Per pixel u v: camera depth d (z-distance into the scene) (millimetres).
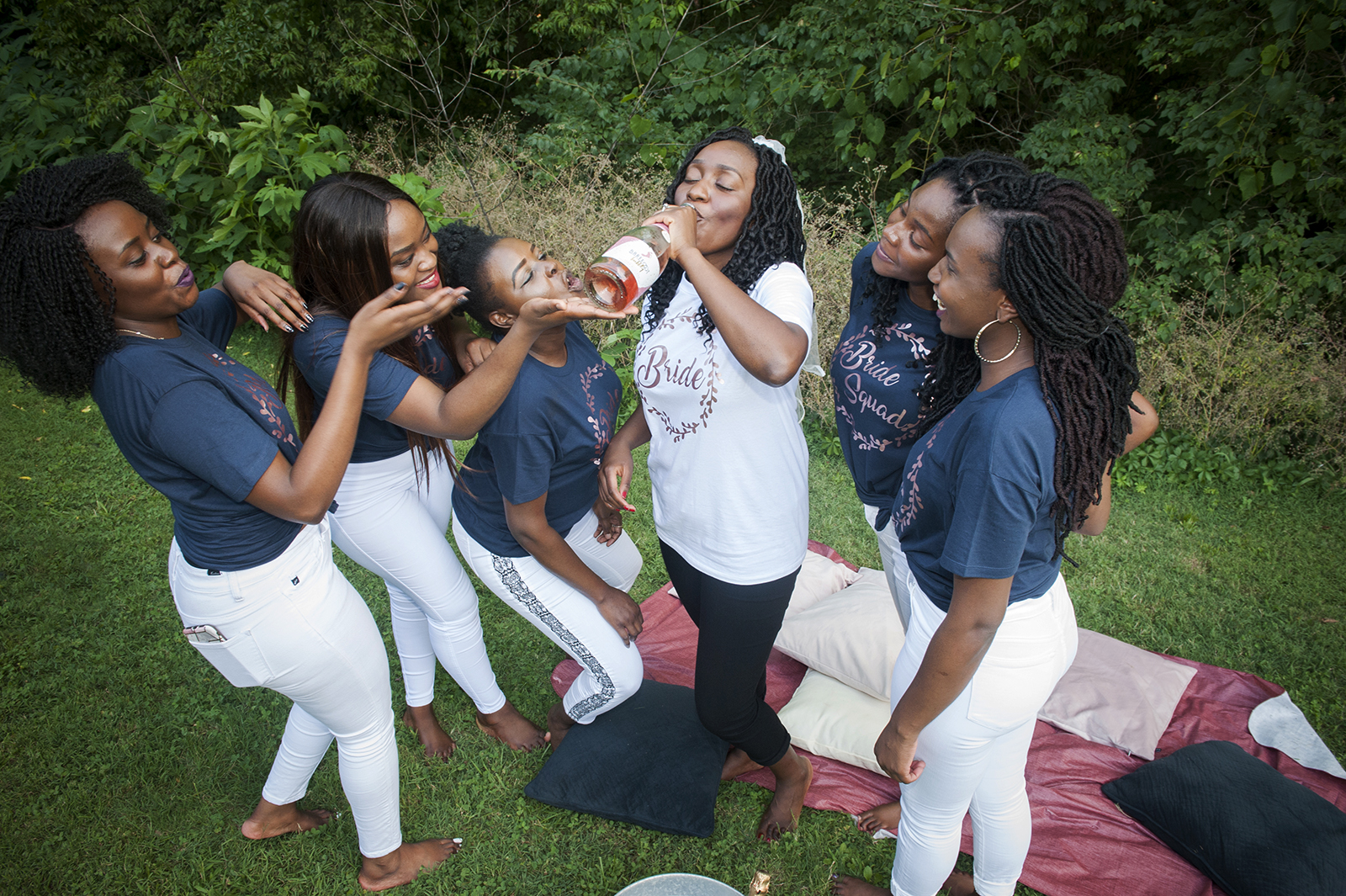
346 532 2098
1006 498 1267
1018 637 1467
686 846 2297
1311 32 4742
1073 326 1228
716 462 1747
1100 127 5762
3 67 7961
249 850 2270
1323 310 4863
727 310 1479
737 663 1945
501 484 1924
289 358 1919
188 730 2668
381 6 7938
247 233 5574
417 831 2344
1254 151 5090
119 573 3408
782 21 6680
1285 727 2639
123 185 1464
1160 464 4395
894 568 1915
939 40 5773
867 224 6395
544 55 9172
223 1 8266
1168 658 2904
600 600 2180
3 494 3938
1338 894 1977
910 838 1767
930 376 1637
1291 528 3906
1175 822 2256
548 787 2400
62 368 1445
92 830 2322
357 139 7898
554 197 5945
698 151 1674
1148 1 5570
